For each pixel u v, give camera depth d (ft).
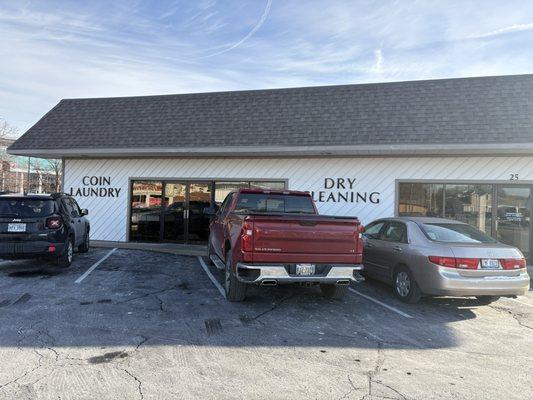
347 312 23.00
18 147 46.47
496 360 16.65
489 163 39.91
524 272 23.35
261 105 44.96
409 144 37.04
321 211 43.52
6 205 30.35
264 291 27.04
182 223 47.47
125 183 48.73
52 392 12.91
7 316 20.59
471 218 40.40
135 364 15.16
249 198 27.71
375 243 28.76
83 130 47.21
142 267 34.17
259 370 14.97
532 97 37.47
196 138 43.16
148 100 49.47
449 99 39.68
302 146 39.58
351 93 43.34
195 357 15.97
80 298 24.21
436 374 15.12
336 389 13.64
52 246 30.76
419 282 23.90
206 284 28.58
